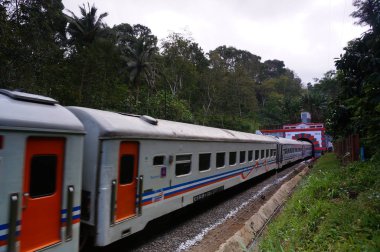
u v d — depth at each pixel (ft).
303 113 153.48
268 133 142.00
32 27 55.67
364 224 19.58
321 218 23.04
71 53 97.35
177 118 124.77
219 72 194.18
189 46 162.71
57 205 15.89
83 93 83.66
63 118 16.55
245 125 197.57
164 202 25.84
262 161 57.93
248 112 230.07
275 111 250.37
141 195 22.50
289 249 18.74
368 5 23.98
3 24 48.93
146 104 114.62
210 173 35.40
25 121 14.28
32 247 14.48
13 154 13.71
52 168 15.67
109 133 19.29
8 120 13.57
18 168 13.88
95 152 19.07
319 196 30.63
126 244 23.93
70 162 16.55
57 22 99.40
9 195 13.50
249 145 50.06
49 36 63.31
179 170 28.76
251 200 41.16
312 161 110.73
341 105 51.42
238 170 44.73
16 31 51.60
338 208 23.97
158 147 24.94
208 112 184.24
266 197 43.34
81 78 84.33
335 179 36.42
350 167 40.96
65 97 76.95
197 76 180.14
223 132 42.01
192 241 24.89
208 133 35.83
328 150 146.82
